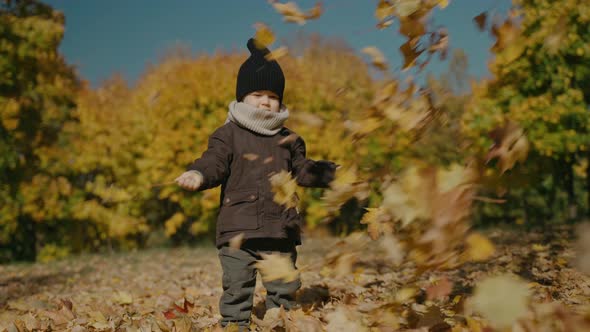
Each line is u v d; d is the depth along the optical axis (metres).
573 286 3.17
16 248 17.41
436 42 1.59
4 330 2.99
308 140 14.80
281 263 1.60
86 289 5.84
